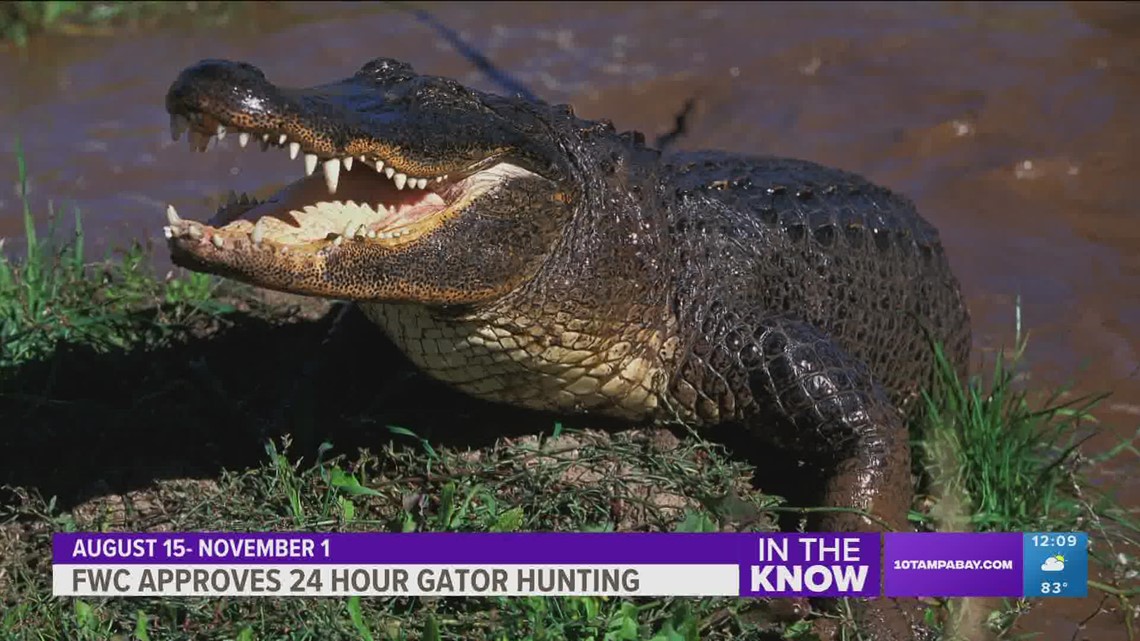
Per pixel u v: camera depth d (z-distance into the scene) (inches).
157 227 467.2
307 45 613.3
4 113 551.8
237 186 501.7
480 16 651.5
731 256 318.0
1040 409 370.9
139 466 308.2
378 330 337.7
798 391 299.9
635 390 307.0
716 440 320.5
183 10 652.1
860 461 295.6
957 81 573.3
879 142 538.6
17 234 458.9
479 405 319.3
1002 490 316.8
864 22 636.7
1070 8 643.5
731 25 636.7
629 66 595.2
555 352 291.6
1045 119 543.5
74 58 603.5
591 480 294.8
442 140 267.3
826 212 347.6
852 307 343.3
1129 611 295.0
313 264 252.5
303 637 250.1
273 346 356.8
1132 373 394.0
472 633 256.8
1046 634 291.4
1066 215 492.1
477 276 273.4
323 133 250.5
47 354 340.8
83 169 508.1
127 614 262.4
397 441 309.1
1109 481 343.9
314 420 313.4
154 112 555.8
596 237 291.4
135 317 356.8
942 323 374.0
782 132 548.4
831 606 283.6
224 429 320.2
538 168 282.0
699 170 341.1
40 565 276.4
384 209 274.8
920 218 386.9
